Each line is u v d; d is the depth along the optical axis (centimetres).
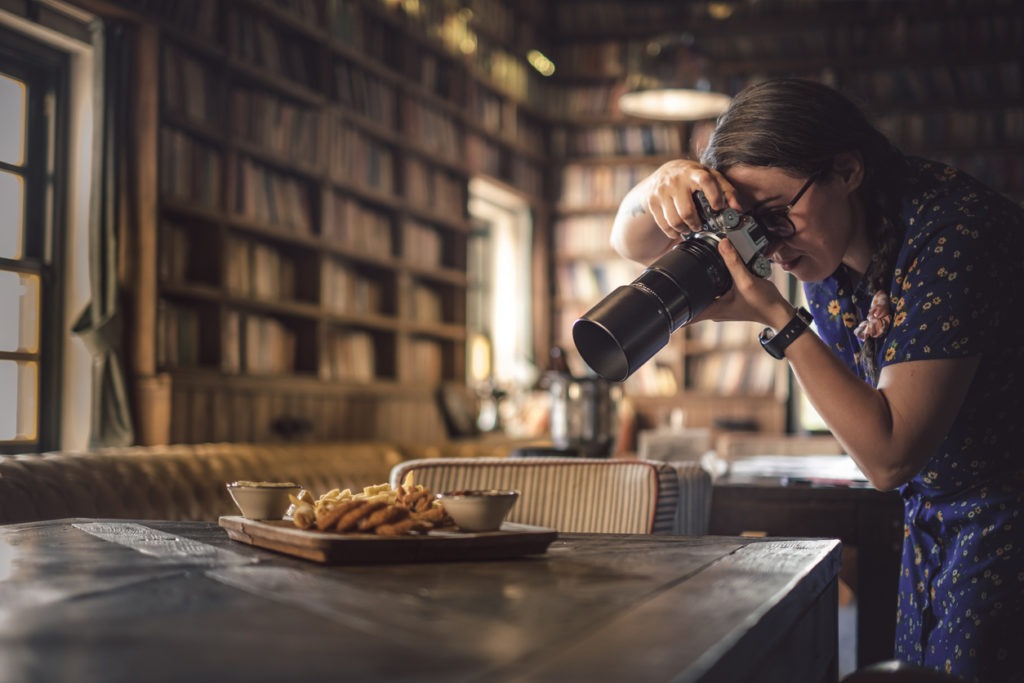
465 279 627
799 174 127
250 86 455
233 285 437
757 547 114
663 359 745
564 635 66
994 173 709
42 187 374
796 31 734
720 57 744
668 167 135
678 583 88
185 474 282
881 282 135
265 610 74
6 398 360
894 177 133
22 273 365
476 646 62
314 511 108
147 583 86
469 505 107
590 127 764
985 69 714
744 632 67
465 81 639
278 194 468
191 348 414
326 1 498
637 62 552
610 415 253
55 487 241
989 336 122
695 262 123
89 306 369
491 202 731
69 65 379
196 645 63
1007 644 129
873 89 726
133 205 381
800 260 135
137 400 377
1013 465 132
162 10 390
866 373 144
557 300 763
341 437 499
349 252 515
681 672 56
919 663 139
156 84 383
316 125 491
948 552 136
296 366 485
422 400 568
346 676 55
